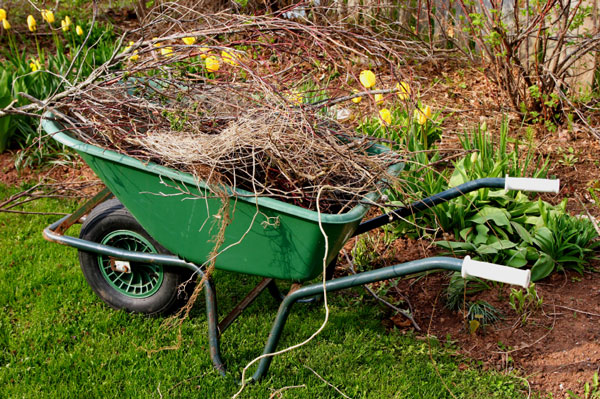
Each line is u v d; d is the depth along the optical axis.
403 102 2.72
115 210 2.84
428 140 4.07
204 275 2.45
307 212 2.13
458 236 3.62
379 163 2.54
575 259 3.35
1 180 4.44
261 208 2.21
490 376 2.72
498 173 3.71
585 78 5.13
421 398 2.61
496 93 5.32
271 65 3.04
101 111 2.67
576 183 4.13
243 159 2.45
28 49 6.71
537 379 2.72
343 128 2.84
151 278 3.03
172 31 3.64
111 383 2.64
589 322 3.00
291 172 2.43
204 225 2.40
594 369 2.73
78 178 4.48
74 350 2.84
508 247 3.34
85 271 3.04
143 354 2.83
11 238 3.78
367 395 2.64
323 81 3.46
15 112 2.66
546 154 4.48
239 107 2.60
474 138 4.04
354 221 2.23
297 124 2.44
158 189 2.37
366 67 4.77
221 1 4.41
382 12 5.23
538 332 2.97
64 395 2.56
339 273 3.47
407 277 3.42
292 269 2.36
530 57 5.16
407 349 2.91
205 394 2.59
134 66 2.70
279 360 2.79
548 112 4.85
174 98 2.83
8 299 3.20
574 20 4.67
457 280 3.24
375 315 3.15
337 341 2.96
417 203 2.60
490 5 5.31
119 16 7.55
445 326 3.07
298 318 3.12
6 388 2.60
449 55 5.53
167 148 2.34
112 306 3.08
